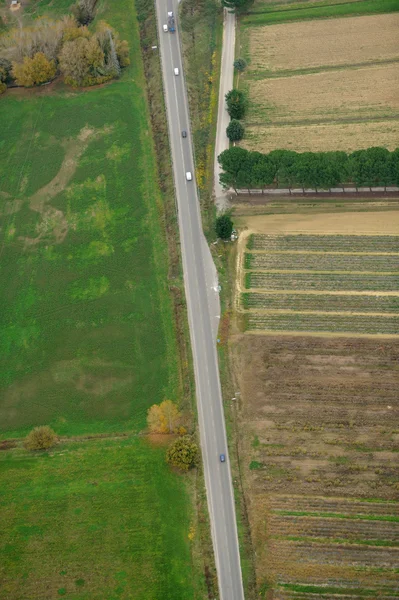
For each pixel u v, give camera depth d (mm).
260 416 137750
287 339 145875
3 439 142500
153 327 151625
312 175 156875
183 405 141125
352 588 120000
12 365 150750
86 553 128000
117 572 125812
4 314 157625
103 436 140375
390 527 124438
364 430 133750
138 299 155625
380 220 158000
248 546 125625
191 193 167375
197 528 128500
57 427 142625
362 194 161250
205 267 156875
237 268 156125
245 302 151500
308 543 124750
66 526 131000
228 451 134875
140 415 142000
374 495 127562
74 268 161625
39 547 129250
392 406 135625
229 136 172250
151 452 137000
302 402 138250
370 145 168000
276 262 156000
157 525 129625
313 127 173500
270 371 142250
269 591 121312
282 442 134375
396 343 142625
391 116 172625
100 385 146250
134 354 149000
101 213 168500
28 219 170250
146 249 161750
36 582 125938
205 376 143625
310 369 141625
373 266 152625
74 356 150125
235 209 163875
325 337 145250
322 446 133125
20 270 163000
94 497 133500
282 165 159125
